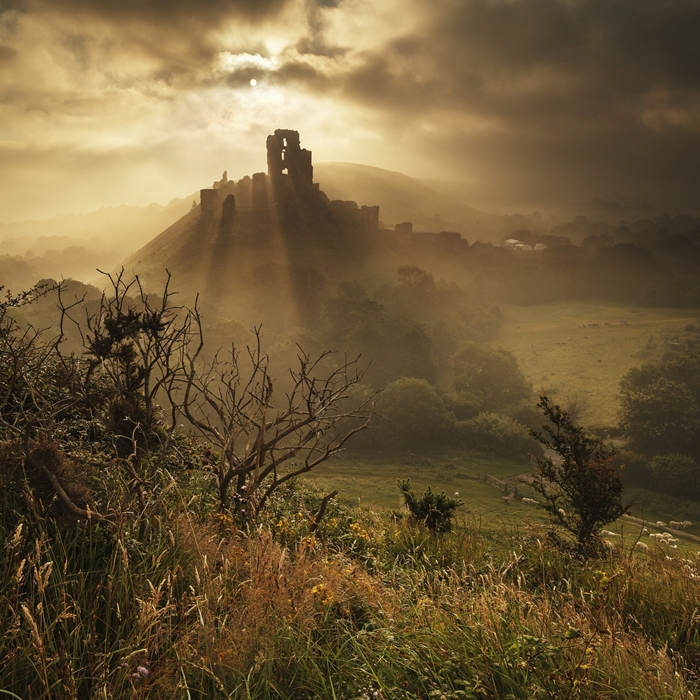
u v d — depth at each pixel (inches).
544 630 126.8
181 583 125.8
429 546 235.0
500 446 3823.8
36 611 100.7
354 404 3668.8
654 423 4084.6
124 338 160.9
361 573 154.5
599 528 367.6
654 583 195.8
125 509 136.5
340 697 105.9
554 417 391.5
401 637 119.5
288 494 263.1
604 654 116.5
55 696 94.5
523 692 100.7
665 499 3196.4
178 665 100.1
